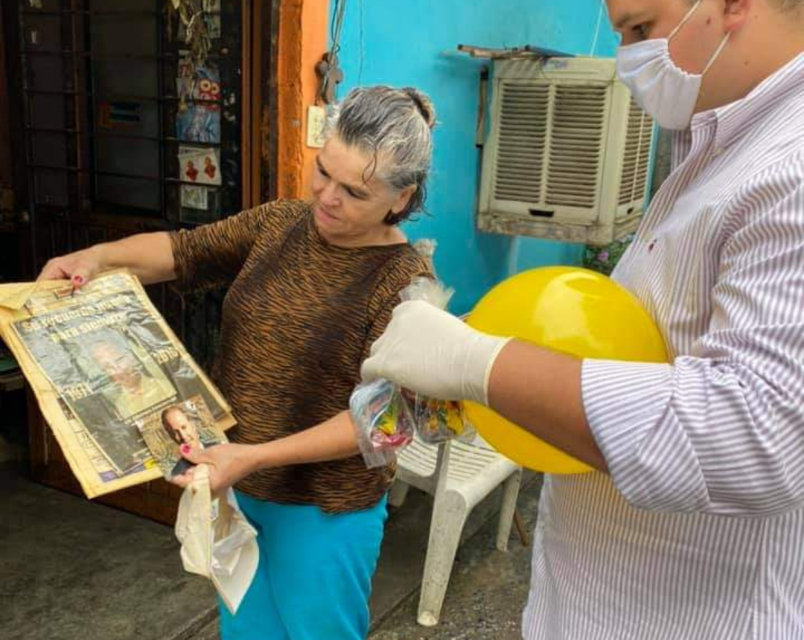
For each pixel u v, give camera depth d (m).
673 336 1.08
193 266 1.94
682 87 1.09
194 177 3.03
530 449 1.17
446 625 2.88
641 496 0.86
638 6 1.08
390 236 1.80
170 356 1.59
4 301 1.50
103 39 3.08
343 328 1.72
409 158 1.62
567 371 0.90
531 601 1.39
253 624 1.97
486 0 3.93
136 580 2.90
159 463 1.43
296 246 1.81
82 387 1.47
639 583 1.17
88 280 1.68
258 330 1.78
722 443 0.82
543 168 3.93
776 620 1.08
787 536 1.06
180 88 2.97
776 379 0.81
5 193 3.89
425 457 3.03
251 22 2.79
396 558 3.26
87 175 3.25
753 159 0.99
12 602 2.73
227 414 1.58
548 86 3.83
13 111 3.31
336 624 1.88
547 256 5.17
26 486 3.51
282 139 2.83
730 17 1.02
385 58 3.24
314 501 1.81
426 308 1.03
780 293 0.83
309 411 1.77
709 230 1.00
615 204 3.83
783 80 1.01
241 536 1.53
